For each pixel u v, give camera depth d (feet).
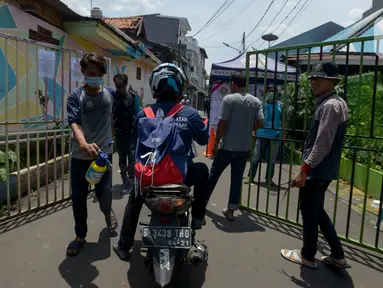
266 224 14.40
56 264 10.52
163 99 9.85
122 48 34.04
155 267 8.27
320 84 10.00
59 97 25.44
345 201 18.04
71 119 10.64
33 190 17.16
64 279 9.76
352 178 12.36
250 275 10.39
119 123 17.42
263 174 23.99
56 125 17.19
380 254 11.94
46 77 14.65
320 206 10.78
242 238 12.94
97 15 36.09
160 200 8.45
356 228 14.35
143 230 8.63
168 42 117.19
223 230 13.65
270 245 12.42
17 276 9.79
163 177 8.92
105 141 11.67
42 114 20.85
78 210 11.27
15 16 21.22
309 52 12.91
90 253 11.28
